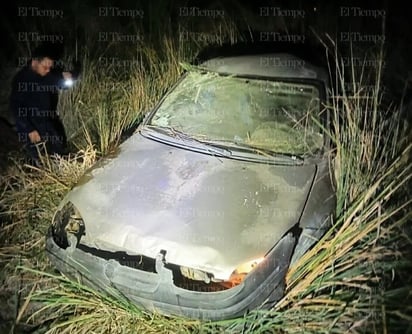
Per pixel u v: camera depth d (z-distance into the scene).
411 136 4.10
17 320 3.32
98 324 3.29
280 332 3.16
